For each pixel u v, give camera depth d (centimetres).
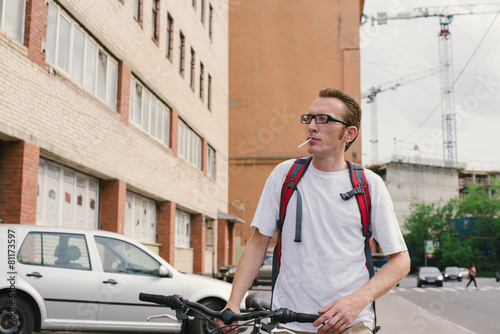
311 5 3731
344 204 226
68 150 1129
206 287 739
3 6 938
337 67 3691
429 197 8812
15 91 937
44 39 1040
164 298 218
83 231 698
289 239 230
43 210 1103
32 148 982
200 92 2459
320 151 229
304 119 235
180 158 2045
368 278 226
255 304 392
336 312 199
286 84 3700
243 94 3703
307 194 231
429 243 5984
